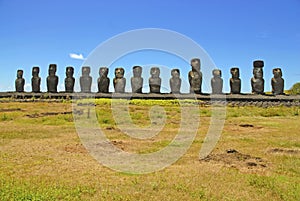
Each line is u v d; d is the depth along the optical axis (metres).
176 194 7.37
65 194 7.16
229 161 10.63
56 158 10.64
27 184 7.80
